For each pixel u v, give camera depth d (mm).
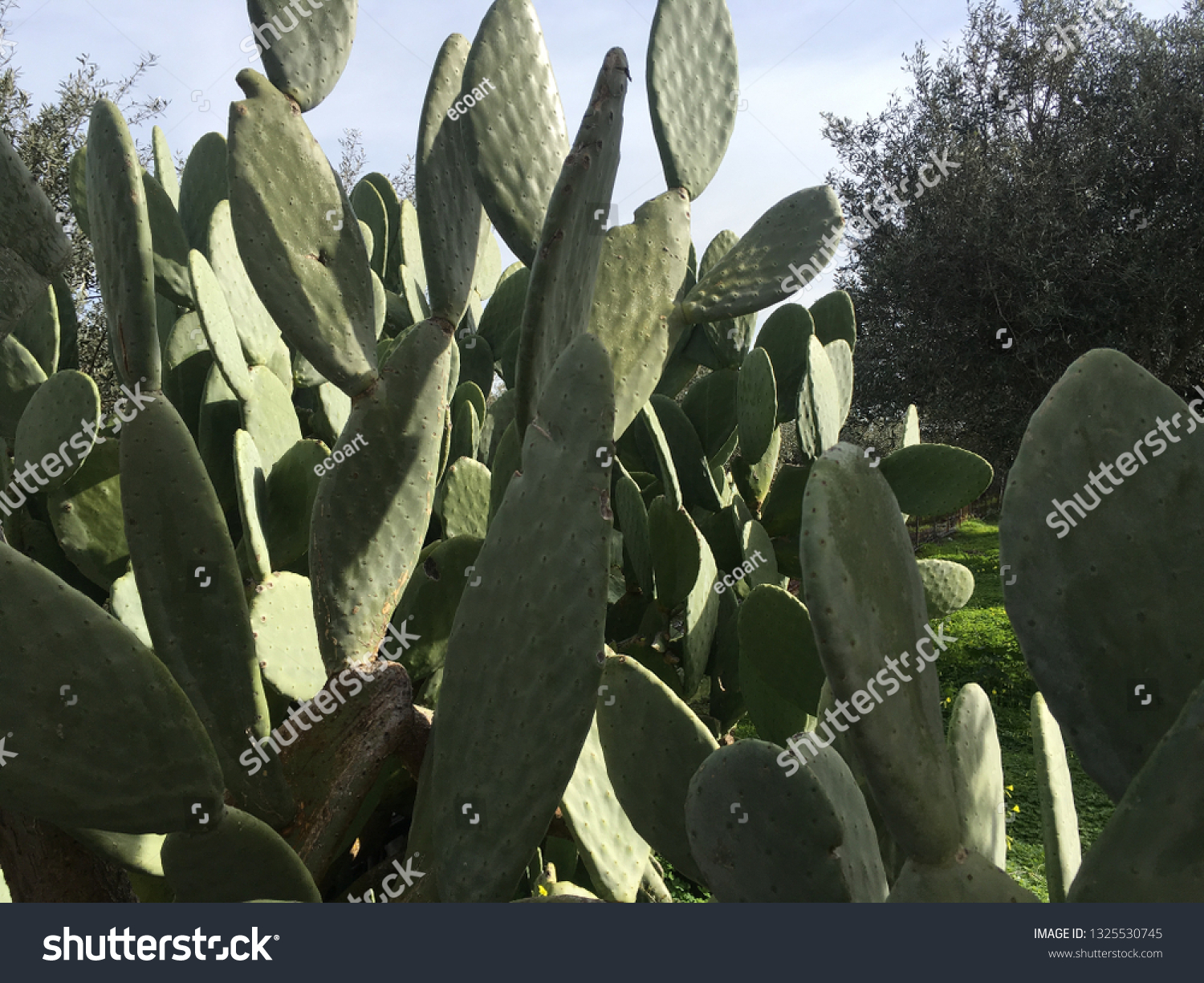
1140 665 1097
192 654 1666
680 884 4035
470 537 2260
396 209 4582
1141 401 1116
